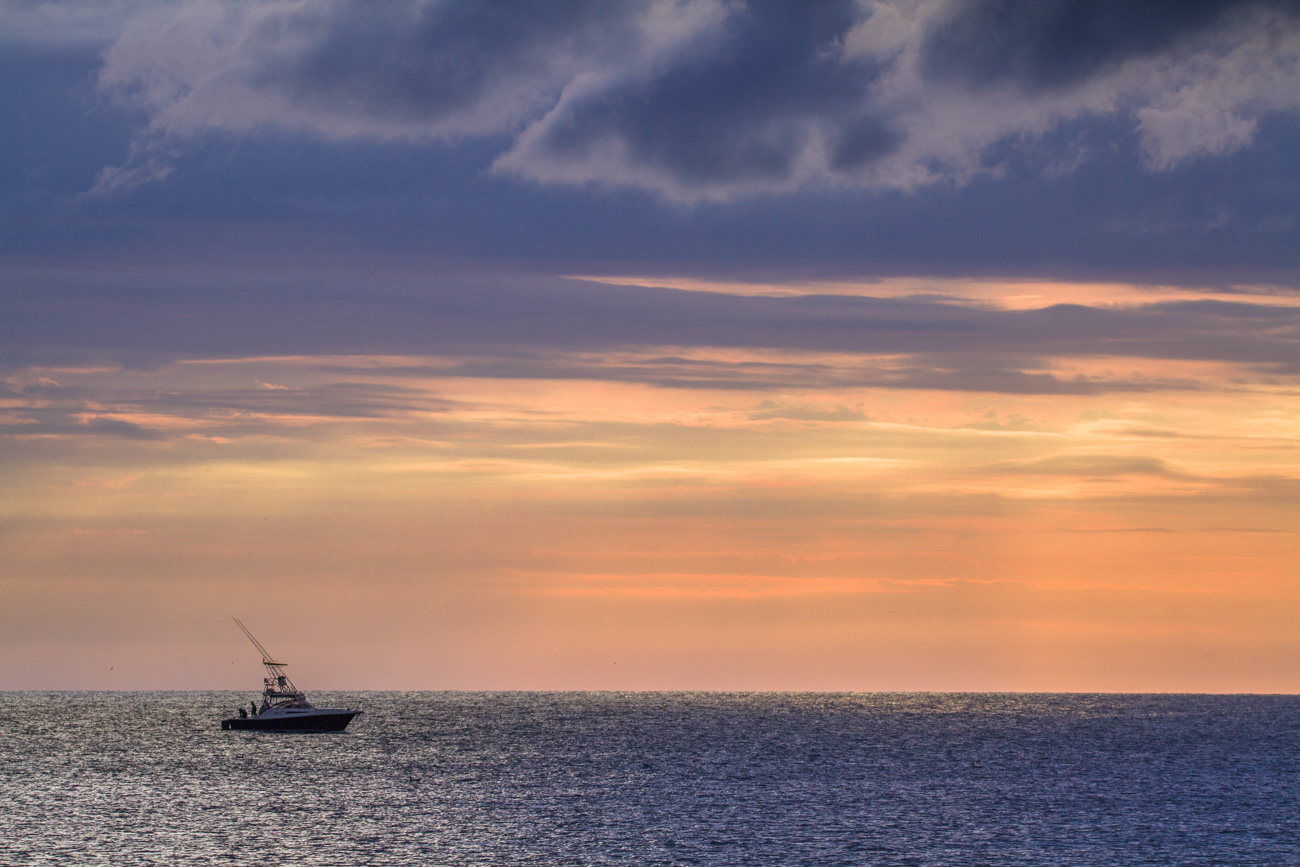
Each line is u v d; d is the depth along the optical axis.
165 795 152.12
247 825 127.62
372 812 137.50
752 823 128.75
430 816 134.38
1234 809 139.50
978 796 151.88
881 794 154.25
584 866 106.25
